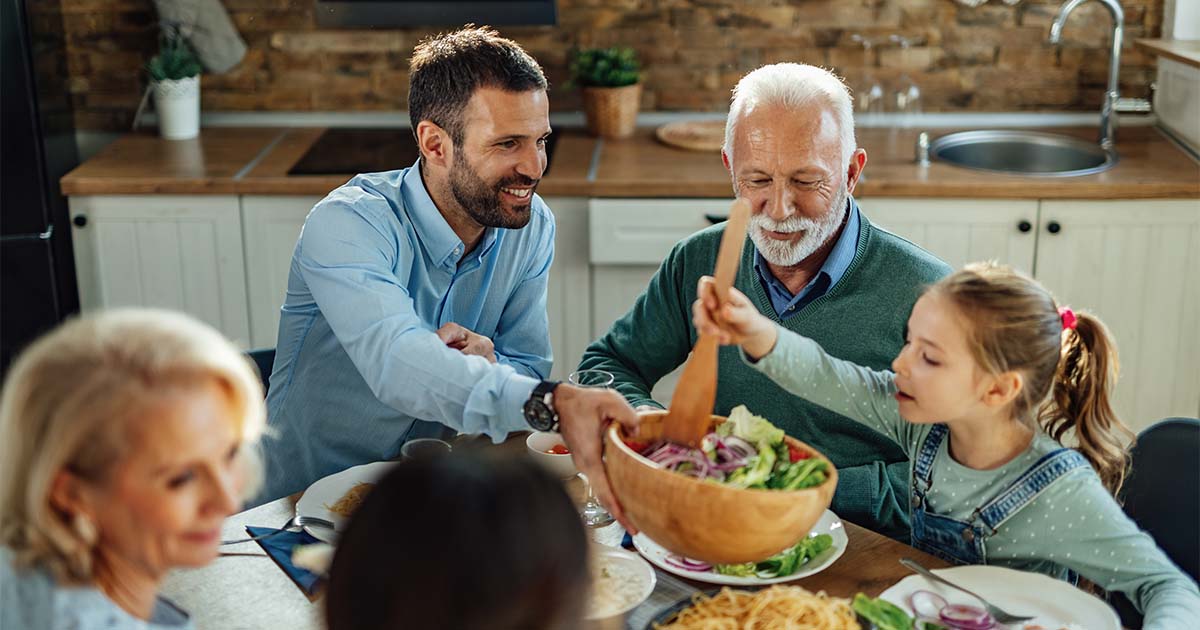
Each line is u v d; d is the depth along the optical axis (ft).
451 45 6.08
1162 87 12.09
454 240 6.40
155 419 3.31
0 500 3.39
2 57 10.56
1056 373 5.30
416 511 2.35
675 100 12.73
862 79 12.50
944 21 12.30
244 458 3.72
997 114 12.55
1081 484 4.88
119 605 3.59
